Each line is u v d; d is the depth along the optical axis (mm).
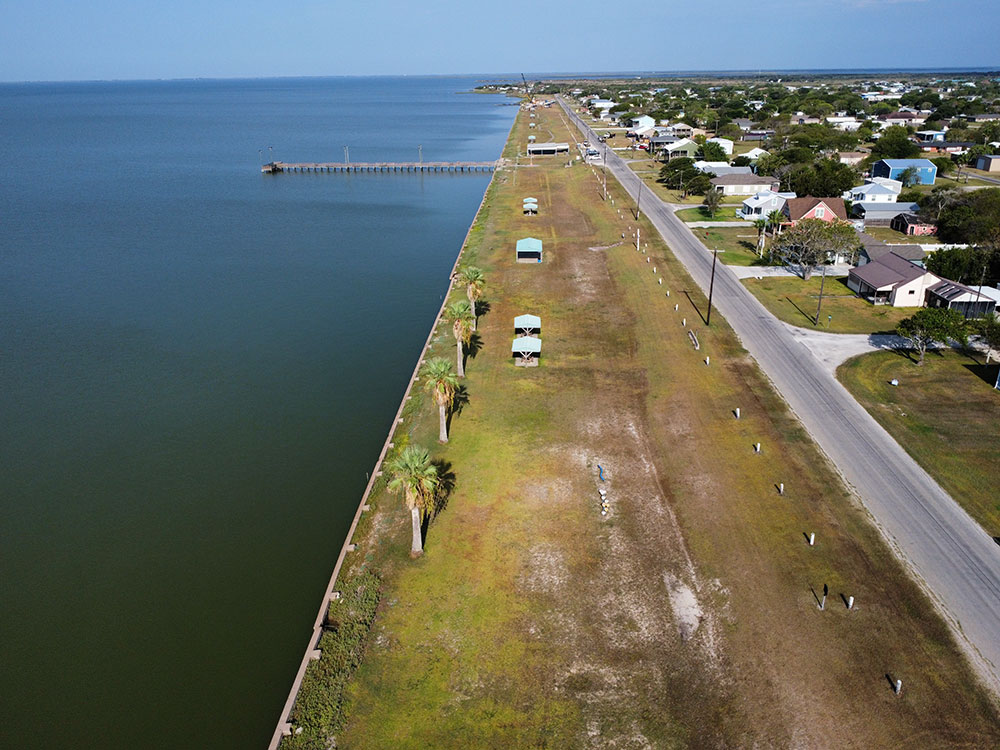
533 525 41875
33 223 126438
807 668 31906
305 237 118625
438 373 49125
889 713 29719
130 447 53406
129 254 106438
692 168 145250
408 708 30312
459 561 39031
